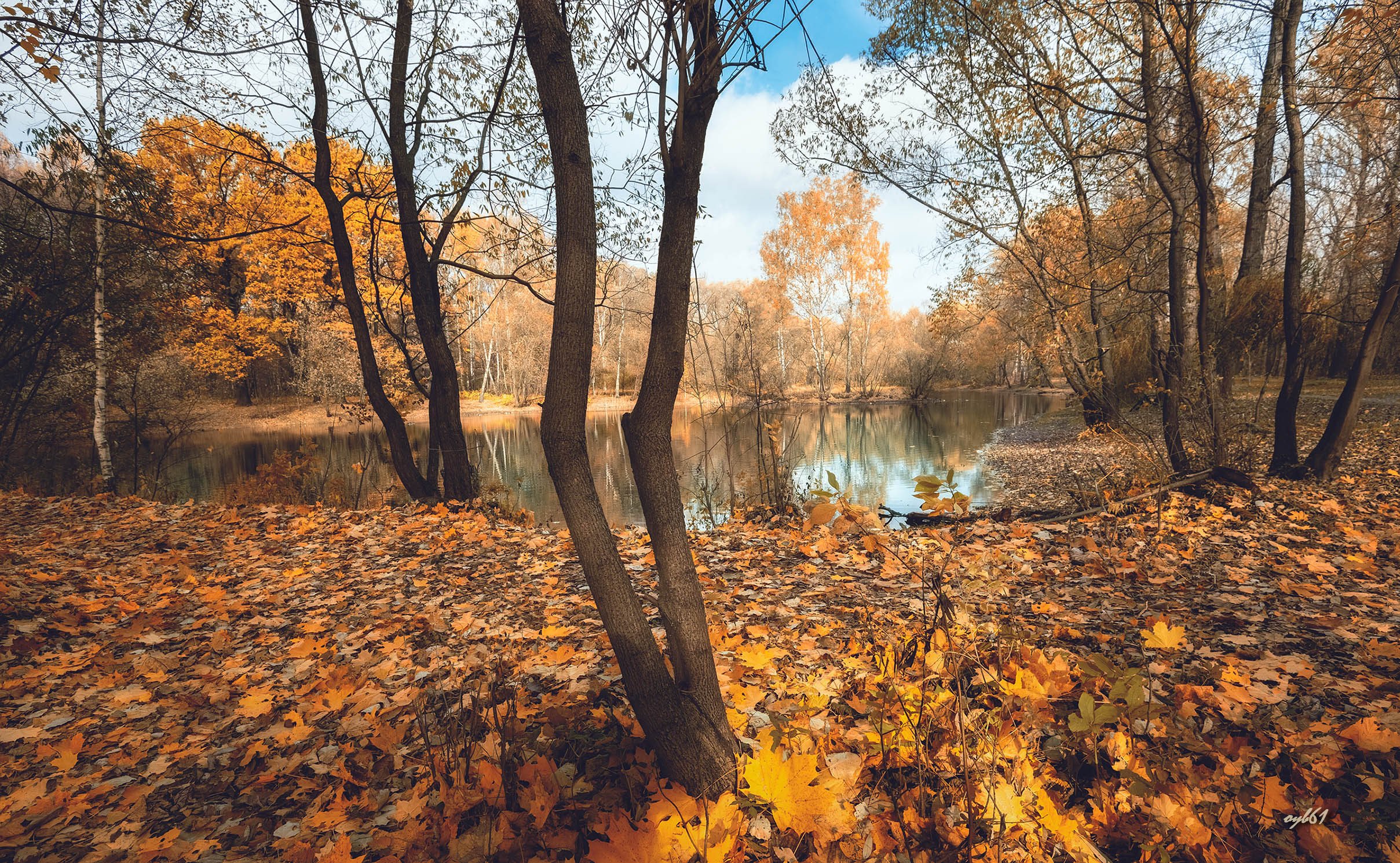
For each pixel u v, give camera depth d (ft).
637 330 127.54
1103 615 10.36
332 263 52.65
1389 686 6.98
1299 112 22.90
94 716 8.83
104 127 19.48
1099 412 37.32
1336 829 4.91
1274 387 53.67
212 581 15.29
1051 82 27.09
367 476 41.11
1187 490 20.22
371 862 5.42
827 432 72.38
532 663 9.28
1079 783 5.82
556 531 20.76
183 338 67.00
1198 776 5.44
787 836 5.10
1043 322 37.76
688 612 5.68
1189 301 34.88
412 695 8.52
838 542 15.66
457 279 38.45
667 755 5.48
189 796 6.95
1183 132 23.72
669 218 5.84
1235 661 7.84
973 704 6.43
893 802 5.32
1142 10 22.11
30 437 38.42
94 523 21.47
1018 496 31.89
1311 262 39.42
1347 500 18.31
